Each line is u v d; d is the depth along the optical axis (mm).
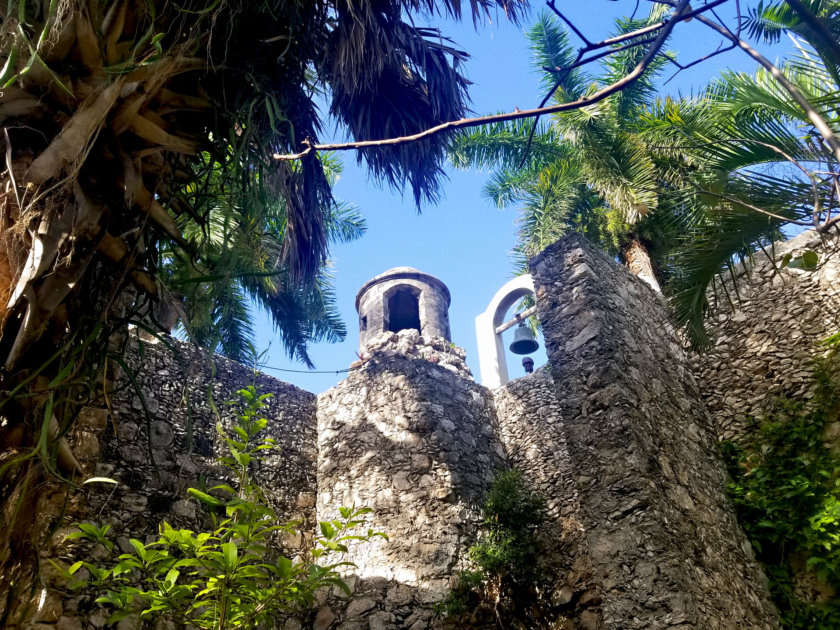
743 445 6941
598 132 10094
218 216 5652
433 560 7746
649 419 5883
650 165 9438
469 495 8398
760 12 5086
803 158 4215
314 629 7582
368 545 8062
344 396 9438
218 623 3248
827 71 4156
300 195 4281
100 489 6336
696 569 5121
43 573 5527
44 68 2279
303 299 12656
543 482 8711
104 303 2484
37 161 2182
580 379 5984
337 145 2234
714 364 7523
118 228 2480
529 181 11688
